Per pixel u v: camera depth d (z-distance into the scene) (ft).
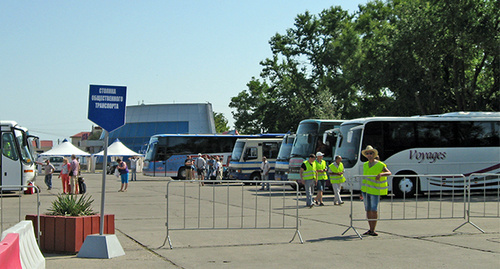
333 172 63.67
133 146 249.55
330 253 31.40
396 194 73.67
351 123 76.74
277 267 27.35
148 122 255.91
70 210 32.40
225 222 46.29
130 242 35.47
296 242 35.60
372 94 140.97
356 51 156.97
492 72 128.77
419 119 76.33
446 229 41.55
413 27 112.16
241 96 257.55
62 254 31.01
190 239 36.96
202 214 52.80
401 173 74.38
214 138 146.00
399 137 75.10
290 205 63.46
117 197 78.23
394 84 121.39
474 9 107.86
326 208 59.52
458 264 27.94
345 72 164.86
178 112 258.78
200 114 259.19
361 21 160.45
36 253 25.13
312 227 42.96
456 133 77.20
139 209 58.59
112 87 30.42
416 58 116.26
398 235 38.45
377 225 44.14
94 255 29.91
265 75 197.67
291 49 190.39
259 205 63.57
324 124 90.48
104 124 30.25
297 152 91.25
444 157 76.18
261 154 122.72
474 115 78.74
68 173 85.15
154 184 121.49
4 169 82.12
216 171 125.18
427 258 29.66
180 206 62.44
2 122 82.89
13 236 20.62
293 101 192.03
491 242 35.17
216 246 34.06
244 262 28.71
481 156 77.61
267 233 39.88
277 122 195.11
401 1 128.26
